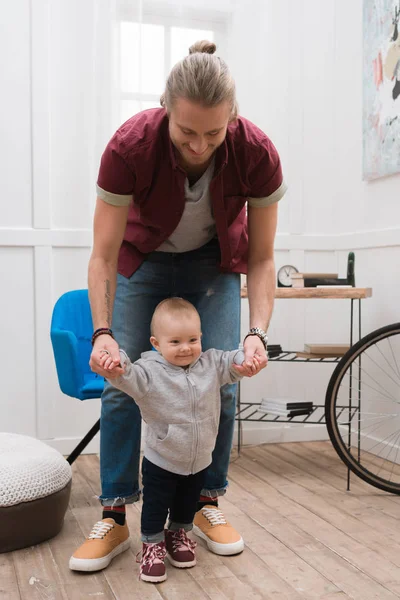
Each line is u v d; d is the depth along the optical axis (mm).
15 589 1678
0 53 2961
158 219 1694
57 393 3084
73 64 3041
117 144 1576
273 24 3266
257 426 3344
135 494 1876
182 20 3100
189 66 1356
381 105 2965
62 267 3070
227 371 1739
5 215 2986
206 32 3146
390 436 2975
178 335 1683
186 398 1688
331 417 2564
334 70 3391
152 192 1642
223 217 1688
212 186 1621
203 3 3125
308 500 2434
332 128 3410
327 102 3396
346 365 2561
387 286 3010
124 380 1613
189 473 1735
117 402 1812
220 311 1871
